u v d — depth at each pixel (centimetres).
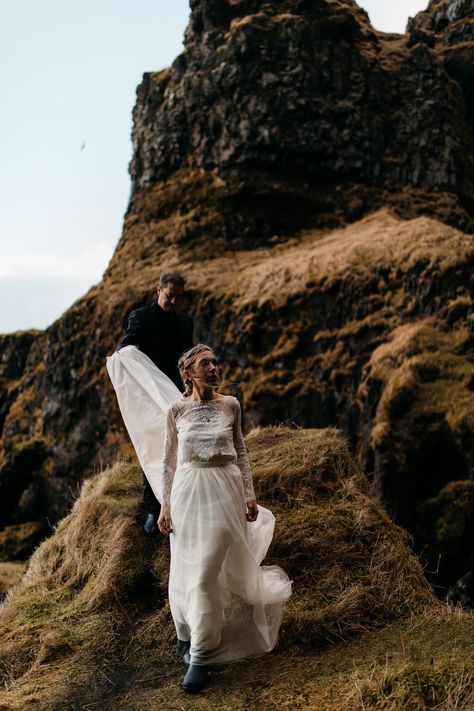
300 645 471
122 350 585
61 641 510
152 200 4416
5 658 510
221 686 428
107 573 574
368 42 4456
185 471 443
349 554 552
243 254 3838
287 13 4306
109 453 3416
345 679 409
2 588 1524
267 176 4031
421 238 2753
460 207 4047
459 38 4703
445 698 371
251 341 2892
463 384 1994
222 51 4256
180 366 467
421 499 1836
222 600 436
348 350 2553
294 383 2642
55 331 3966
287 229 3925
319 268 2934
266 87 4075
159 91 4650
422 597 518
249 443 775
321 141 3994
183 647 466
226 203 4066
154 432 566
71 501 3531
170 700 421
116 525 632
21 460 3716
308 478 641
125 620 539
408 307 2483
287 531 579
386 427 1948
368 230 3412
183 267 3781
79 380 3681
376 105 4159
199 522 428
